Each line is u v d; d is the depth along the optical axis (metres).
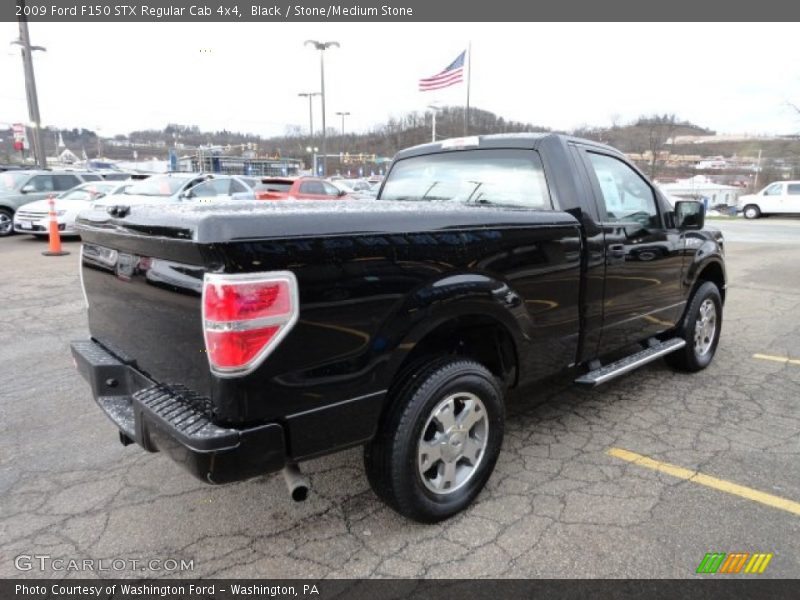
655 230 4.10
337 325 2.28
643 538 2.69
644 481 3.21
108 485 3.16
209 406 2.18
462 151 3.99
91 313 3.23
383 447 2.60
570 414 4.15
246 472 2.15
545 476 3.27
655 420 4.04
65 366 5.11
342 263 2.26
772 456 3.49
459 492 2.87
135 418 2.44
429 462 2.73
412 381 2.63
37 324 6.50
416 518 2.73
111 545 2.66
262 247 2.06
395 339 2.46
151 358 2.58
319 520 2.85
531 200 3.54
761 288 9.50
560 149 3.49
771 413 4.16
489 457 2.99
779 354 5.66
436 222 2.62
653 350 4.33
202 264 2.09
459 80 25.12
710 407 4.27
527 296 3.07
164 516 2.88
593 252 3.47
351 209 2.50
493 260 2.84
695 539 2.68
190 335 2.23
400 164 4.45
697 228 4.30
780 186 30.41
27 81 21.58
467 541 2.69
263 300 2.07
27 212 13.63
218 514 2.90
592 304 3.54
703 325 4.98
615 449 3.60
